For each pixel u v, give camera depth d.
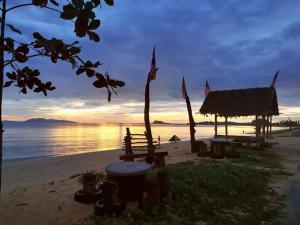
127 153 14.93
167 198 7.54
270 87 25.42
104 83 3.41
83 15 2.74
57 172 19.33
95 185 8.05
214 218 6.95
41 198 8.28
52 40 3.21
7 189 13.51
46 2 3.20
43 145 56.41
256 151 21.53
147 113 14.95
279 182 11.24
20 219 6.67
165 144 34.50
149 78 15.02
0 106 3.60
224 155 17.55
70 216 6.81
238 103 25.25
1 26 3.33
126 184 6.97
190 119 21.09
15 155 38.25
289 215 7.39
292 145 26.88
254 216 7.22
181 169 11.49
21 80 3.82
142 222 6.23
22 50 3.27
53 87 3.96
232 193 9.07
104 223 6.17
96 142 66.62
